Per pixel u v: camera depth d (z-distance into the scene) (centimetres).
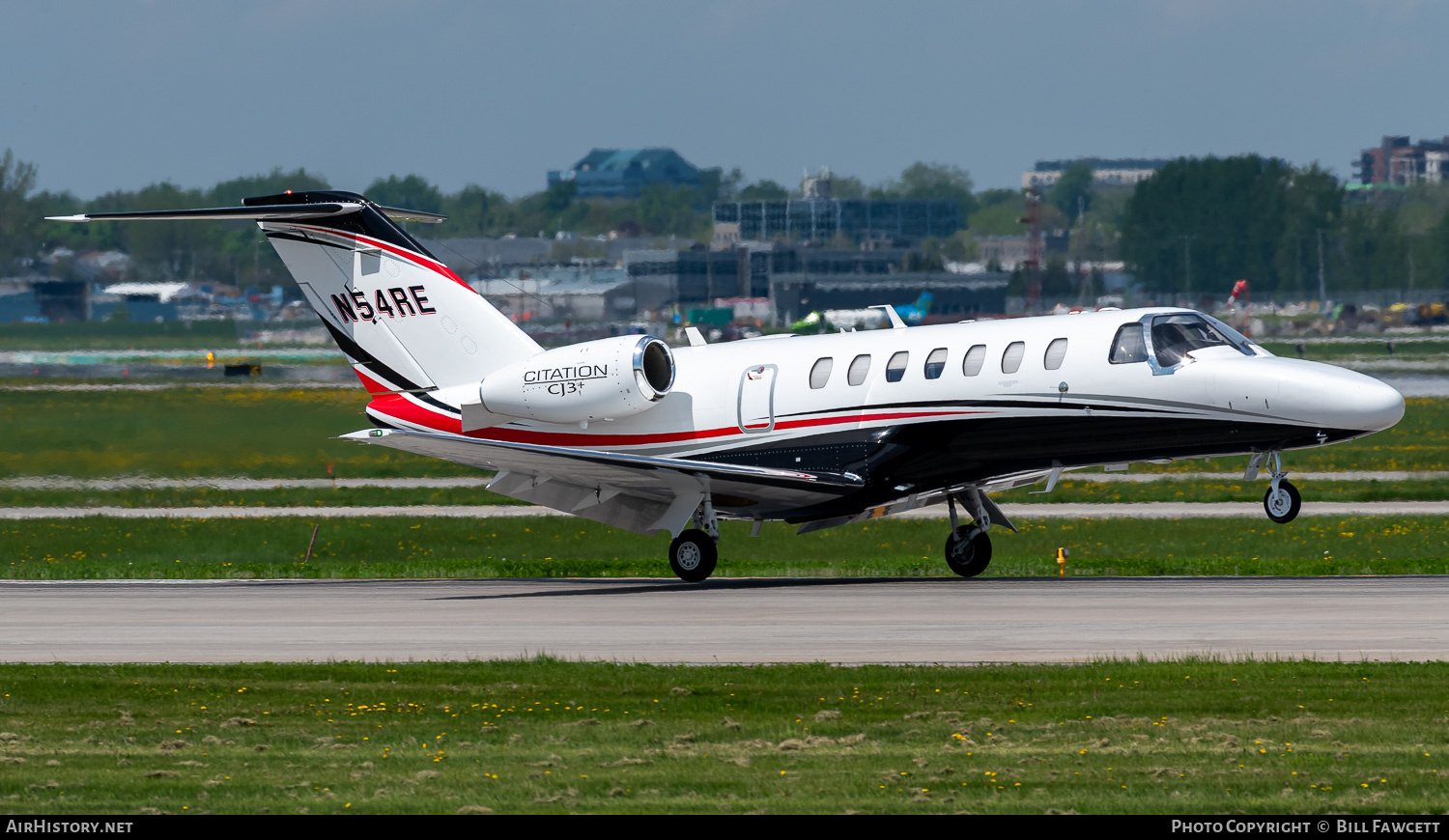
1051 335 9131
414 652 6700
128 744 4747
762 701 5353
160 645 7025
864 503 9562
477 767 4353
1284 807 3772
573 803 3903
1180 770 4175
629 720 5088
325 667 6184
